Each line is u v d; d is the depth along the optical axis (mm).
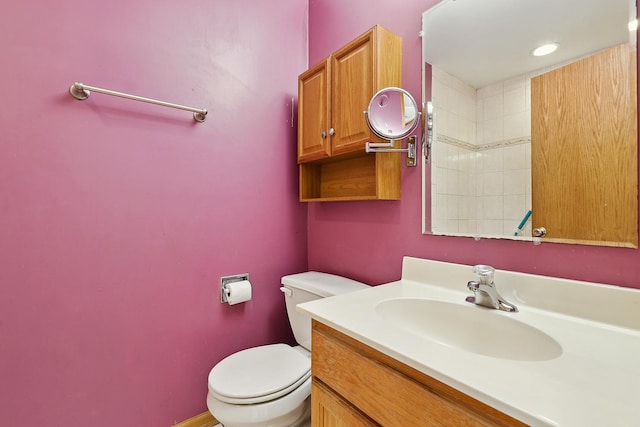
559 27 829
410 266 1149
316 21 1688
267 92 1562
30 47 973
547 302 811
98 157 1093
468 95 1019
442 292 1005
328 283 1353
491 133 960
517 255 901
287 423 1035
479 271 848
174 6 1263
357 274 1420
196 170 1322
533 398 444
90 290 1082
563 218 814
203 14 1343
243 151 1471
